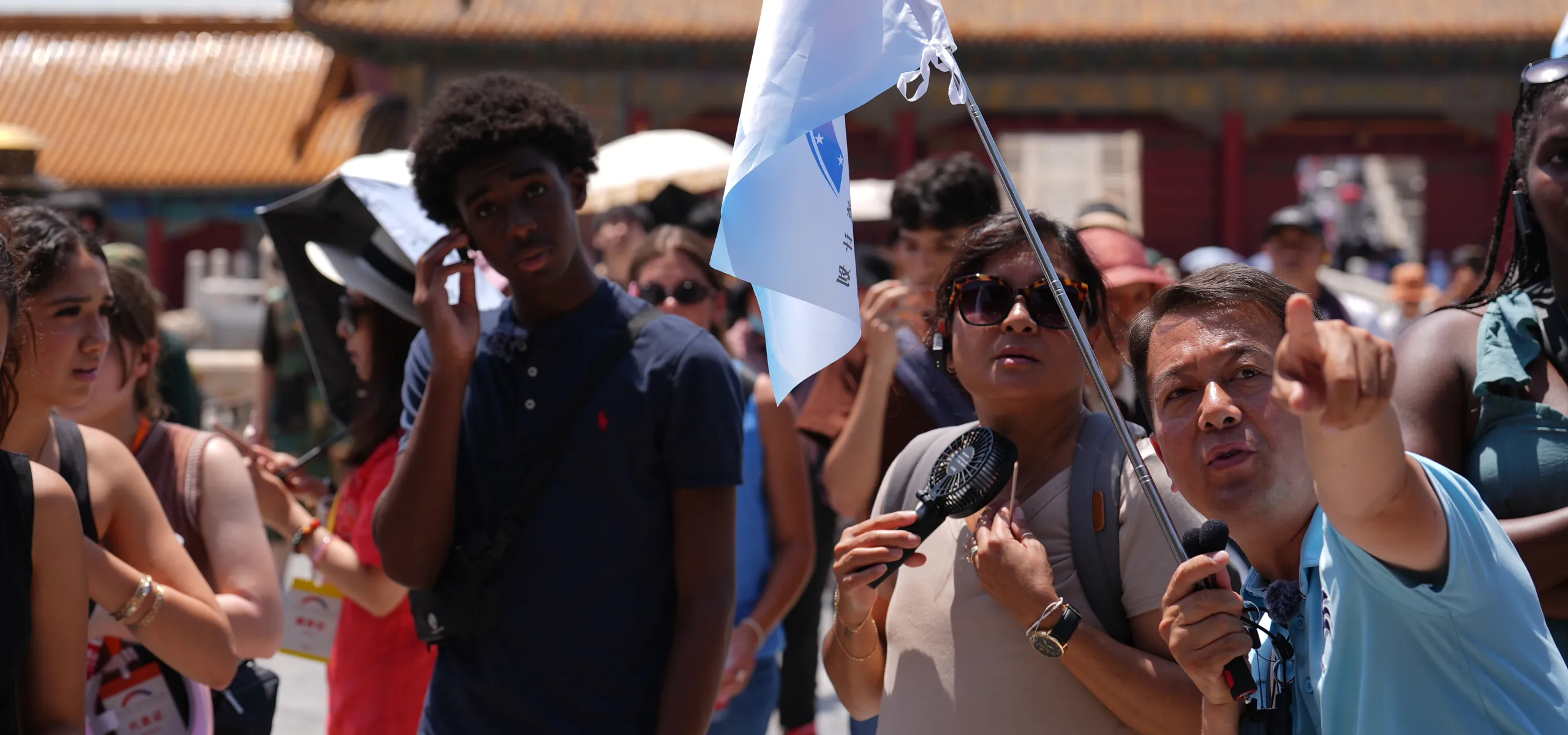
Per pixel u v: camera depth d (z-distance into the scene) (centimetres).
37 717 249
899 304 395
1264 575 229
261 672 358
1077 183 3809
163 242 3006
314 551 382
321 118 3028
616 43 2588
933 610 256
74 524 251
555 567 290
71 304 298
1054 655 234
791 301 266
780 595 427
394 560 292
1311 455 176
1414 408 287
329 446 441
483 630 291
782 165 255
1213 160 2769
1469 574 185
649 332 302
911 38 246
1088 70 2686
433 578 295
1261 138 2814
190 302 2723
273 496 395
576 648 289
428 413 292
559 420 295
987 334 262
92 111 3091
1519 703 191
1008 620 247
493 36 2583
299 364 846
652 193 828
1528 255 290
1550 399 276
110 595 289
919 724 252
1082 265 274
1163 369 222
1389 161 4744
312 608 398
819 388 459
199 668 302
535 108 306
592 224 932
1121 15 2698
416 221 407
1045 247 268
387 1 2653
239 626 332
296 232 457
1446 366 287
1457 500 192
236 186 2889
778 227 253
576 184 316
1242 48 2623
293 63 3186
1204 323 220
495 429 301
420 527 290
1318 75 2688
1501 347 279
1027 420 265
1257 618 224
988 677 247
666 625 296
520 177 301
